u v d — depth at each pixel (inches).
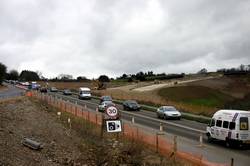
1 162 560.4
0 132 762.8
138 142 825.5
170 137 1081.4
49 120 1266.0
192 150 877.8
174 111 1651.1
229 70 5251.0
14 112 1231.5
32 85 3932.1
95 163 701.3
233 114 947.3
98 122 1285.7
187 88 3543.3
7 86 4375.0
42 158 677.9
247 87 3671.3
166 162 692.7
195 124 1461.6
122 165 689.6
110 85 5024.6
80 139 930.1
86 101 2696.9
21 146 718.5
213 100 3063.5
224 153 858.1
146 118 1665.8
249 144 933.2
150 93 3390.7
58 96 3132.4
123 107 2144.4
